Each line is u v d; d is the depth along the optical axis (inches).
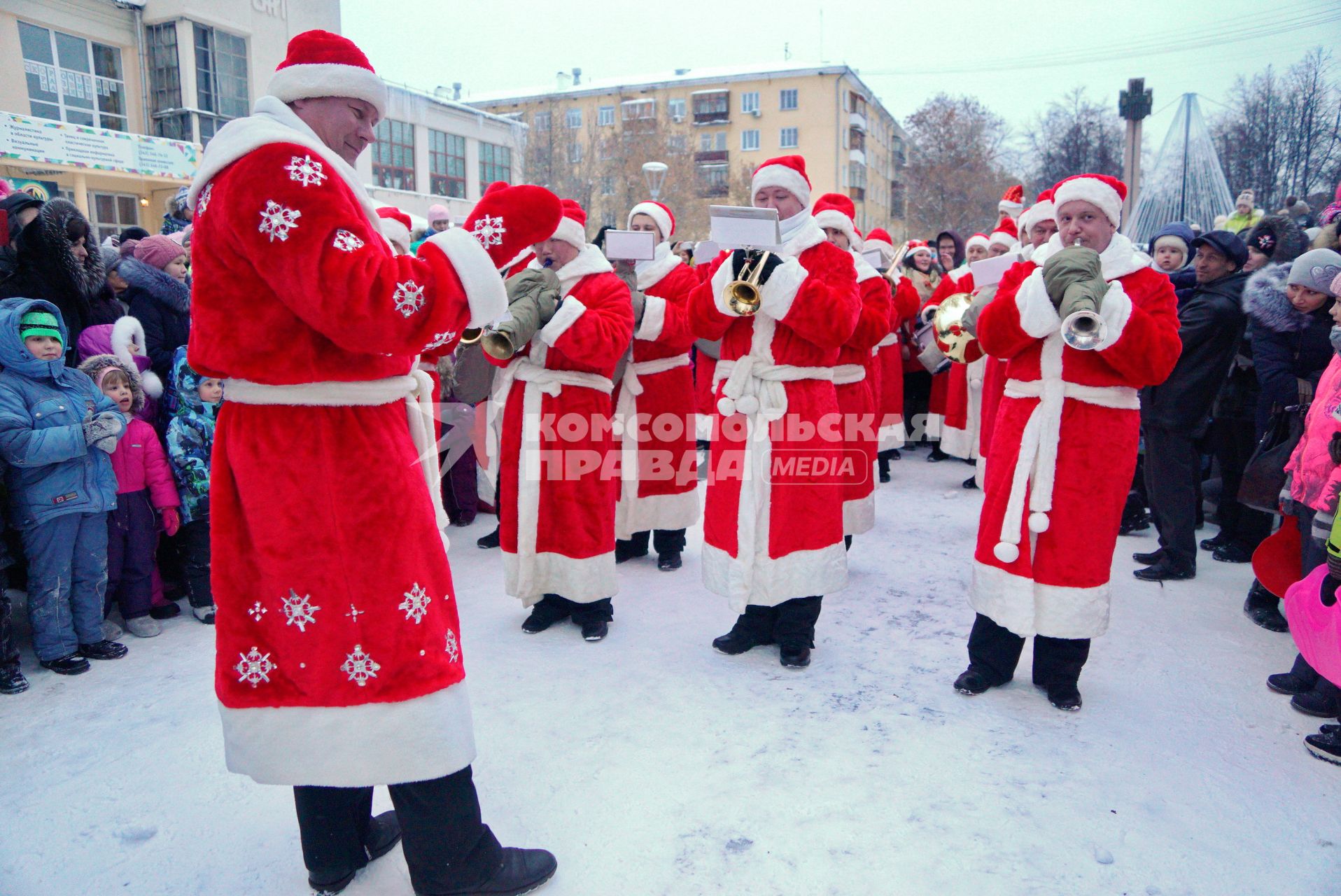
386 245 64.6
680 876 77.5
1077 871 77.9
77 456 118.7
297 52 65.4
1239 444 169.8
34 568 119.5
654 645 131.2
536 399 128.7
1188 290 165.3
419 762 65.4
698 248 159.2
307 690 64.1
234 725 65.1
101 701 112.8
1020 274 112.4
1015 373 108.7
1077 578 103.2
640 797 89.7
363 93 65.9
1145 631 134.0
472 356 158.1
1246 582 157.5
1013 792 90.3
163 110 500.1
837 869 78.3
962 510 212.2
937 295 253.9
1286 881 76.8
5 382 117.3
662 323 158.9
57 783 93.2
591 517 129.7
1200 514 190.4
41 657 121.0
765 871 78.1
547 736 102.5
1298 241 179.0
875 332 151.3
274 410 62.9
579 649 129.5
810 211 119.7
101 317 150.5
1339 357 112.8
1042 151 1321.4
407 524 66.0
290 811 89.0
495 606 149.3
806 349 115.2
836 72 1707.7
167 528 138.6
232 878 78.4
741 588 114.2
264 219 56.9
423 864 71.6
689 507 169.3
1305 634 96.0
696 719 106.5
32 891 76.6
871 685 116.1
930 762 96.0
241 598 64.6
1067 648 108.2
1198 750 99.1
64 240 141.7
